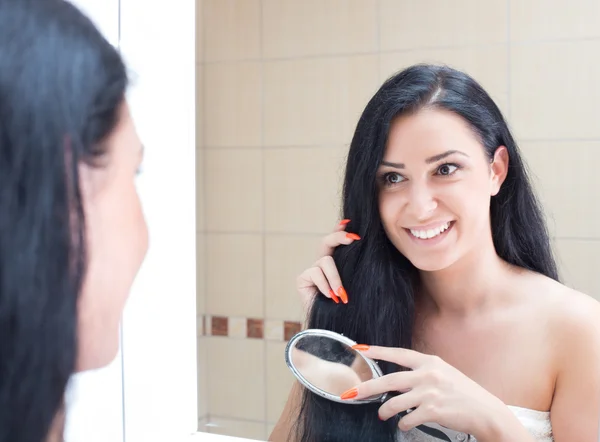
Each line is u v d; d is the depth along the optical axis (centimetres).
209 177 92
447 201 77
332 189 85
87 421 57
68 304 54
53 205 51
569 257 75
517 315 77
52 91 51
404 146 77
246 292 91
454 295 79
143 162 60
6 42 48
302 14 85
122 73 57
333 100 84
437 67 77
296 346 86
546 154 75
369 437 82
